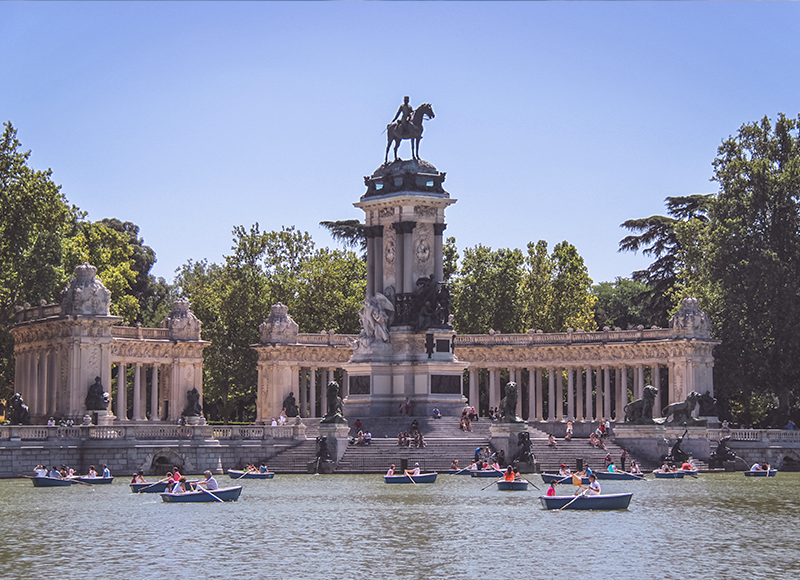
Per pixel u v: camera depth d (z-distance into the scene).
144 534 69.44
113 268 165.00
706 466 121.06
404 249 135.62
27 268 140.75
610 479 108.00
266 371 158.25
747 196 151.62
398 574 57.59
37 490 94.25
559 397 161.12
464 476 107.94
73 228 166.25
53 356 132.00
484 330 179.88
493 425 114.25
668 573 57.97
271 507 82.31
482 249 186.62
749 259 148.25
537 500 87.25
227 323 172.12
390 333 134.75
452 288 185.50
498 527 72.62
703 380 146.50
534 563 60.41
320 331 173.38
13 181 140.38
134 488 92.62
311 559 61.44
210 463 110.19
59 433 106.12
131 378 190.12
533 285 185.62
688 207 184.38
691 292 158.38
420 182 137.00
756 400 169.75
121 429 108.50
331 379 165.00
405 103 140.38
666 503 86.12
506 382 179.50
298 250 180.50
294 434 116.62
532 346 157.88
